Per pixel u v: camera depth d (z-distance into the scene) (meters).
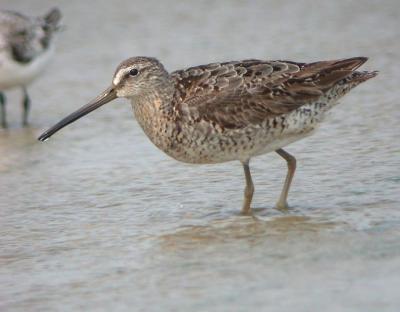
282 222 13.30
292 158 14.23
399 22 25.30
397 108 18.67
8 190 16.02
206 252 12.22
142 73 14.04
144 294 10.86
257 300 10.17
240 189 15.13
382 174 15.08
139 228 13.59
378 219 12.98
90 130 19.34
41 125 20.67
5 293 11.44
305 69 14.11
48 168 17.16
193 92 13.95
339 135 17.34
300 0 28.25
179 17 27.23
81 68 23.69
